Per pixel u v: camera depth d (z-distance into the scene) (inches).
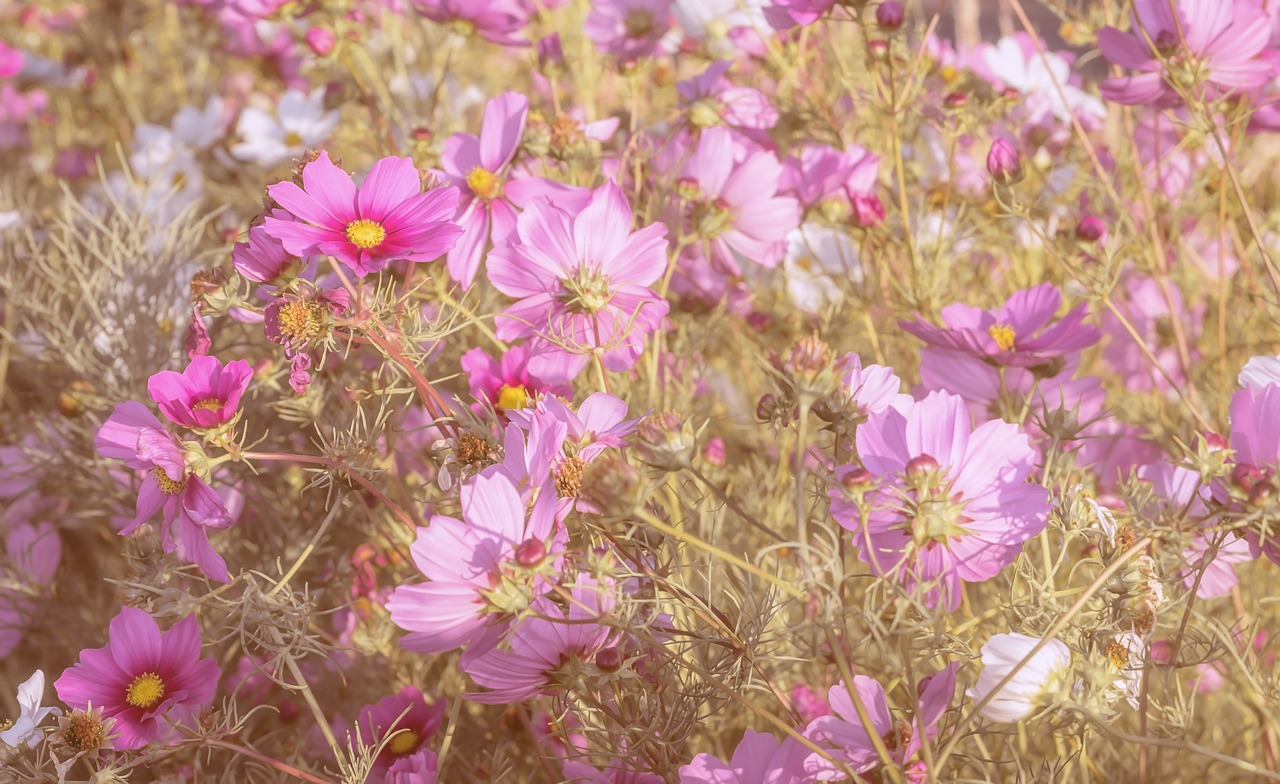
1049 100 63.0
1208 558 43.3
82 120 97.0
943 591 42.8
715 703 45.4
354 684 52.4
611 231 46.4
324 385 50.5
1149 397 59.0
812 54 62.2
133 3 95.7
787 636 43.7
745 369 59.3
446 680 51.4
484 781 48.4
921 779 41.9
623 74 59.5
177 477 43.9
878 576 41.6
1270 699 43.9
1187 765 50.3
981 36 94.7
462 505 41.6
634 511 41.0
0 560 56.7
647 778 44.7
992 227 58.3
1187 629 46.0
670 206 53.3
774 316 58.1
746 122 55.2
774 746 42.7
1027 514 42.5
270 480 54.7
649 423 42.6
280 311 44.1
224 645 53.3
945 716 43.5
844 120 62.1
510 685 42.9
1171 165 61.1
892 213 58.2
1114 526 43.8
